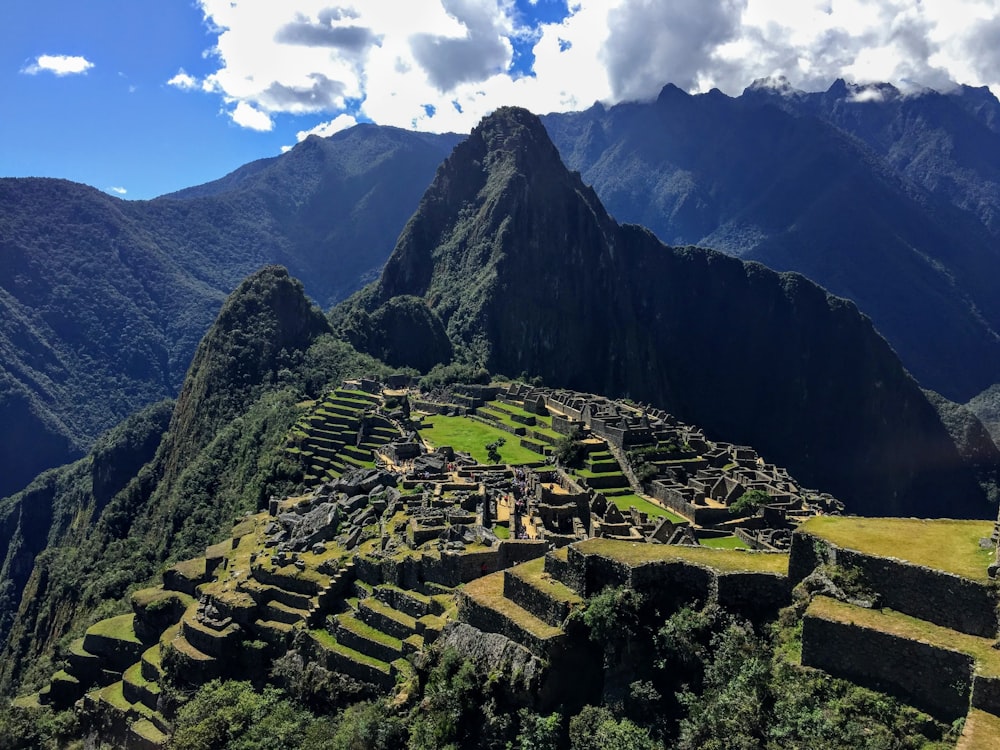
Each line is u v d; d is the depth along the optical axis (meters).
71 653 55.31
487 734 24.09
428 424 124.56
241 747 33.91
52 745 47.25
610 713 22.75
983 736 16.08
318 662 37.19
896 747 17.78
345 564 42.91
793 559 22.92
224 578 49.75
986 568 19.62
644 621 23.67
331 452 100.81
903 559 20.48
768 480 101.81
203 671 41.97
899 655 18.81
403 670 31.84
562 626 24.58
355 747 28.06
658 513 81.75
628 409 150.38
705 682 21.81
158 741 40.16
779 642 21.70
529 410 133.50
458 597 28.98
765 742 19.58
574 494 56.47
